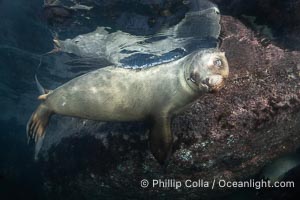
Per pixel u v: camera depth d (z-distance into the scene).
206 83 2.94
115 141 3.69
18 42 5.30
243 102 3.43
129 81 3.30
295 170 3.77
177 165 3.47
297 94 3.51
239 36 3.72
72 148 4.27
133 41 4.29
